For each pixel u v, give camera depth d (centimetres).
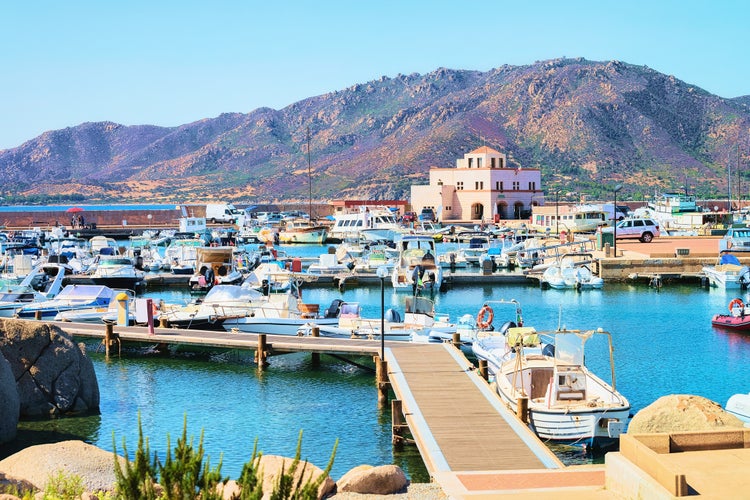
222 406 3312
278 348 3941
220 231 12425
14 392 2903
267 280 6475
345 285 7219
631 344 4400
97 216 17062
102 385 3644
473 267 8612
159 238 11588
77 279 7269
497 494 1834
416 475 2556
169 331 4366
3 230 14588
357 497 1988
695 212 12300
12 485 1667
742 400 2714
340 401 3381
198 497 1356
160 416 3178
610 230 9706
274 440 2888
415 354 3688
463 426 2603
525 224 13025
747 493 1439
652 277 7000
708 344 4384
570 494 1730
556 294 6556
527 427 2586
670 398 2005
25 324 3180
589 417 2619
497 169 15562
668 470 1461
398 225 12312
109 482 1917
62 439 2891
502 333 4056
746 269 6662
